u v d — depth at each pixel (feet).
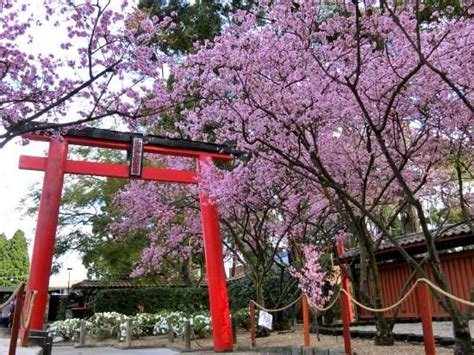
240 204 35.86
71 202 64.13
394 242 20.70
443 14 24.29
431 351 16.46
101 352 36.76
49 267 32.68
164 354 34.96
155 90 23.86
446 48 21.40
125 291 60.80
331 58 22.36
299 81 22.68
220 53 22.38
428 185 31.63
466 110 23.32
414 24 20.65
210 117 26.14
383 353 21.66
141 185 48.34
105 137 35.22
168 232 52.21
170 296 61.98
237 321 43.88
